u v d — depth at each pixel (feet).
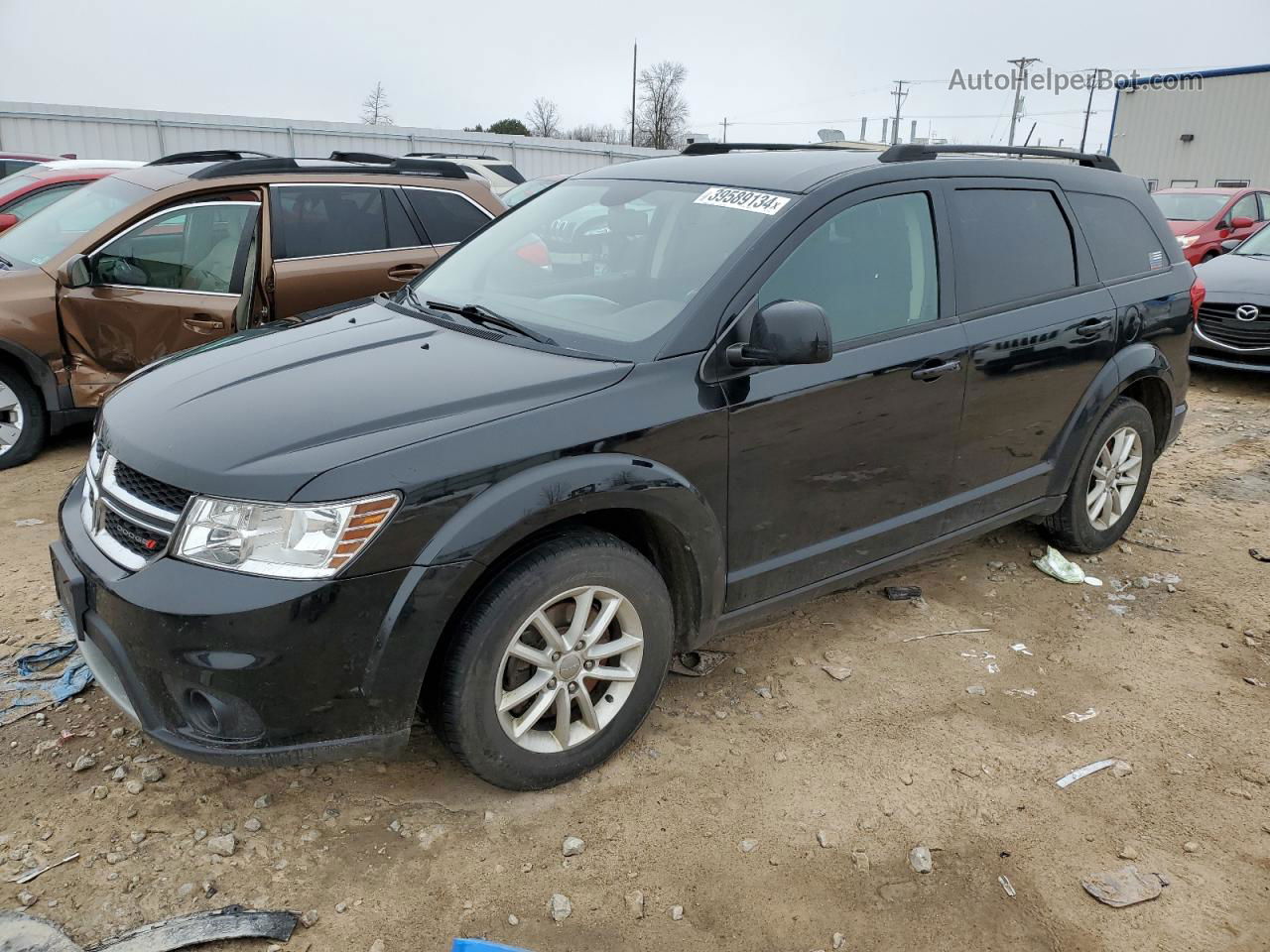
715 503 9.50
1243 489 18.62
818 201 10.28
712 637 10.25
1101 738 10.36
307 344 10.03
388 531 7.49
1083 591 13.88
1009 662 11.85
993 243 12.07
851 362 10.29
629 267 10.55
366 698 7.75
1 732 9.72
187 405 8.63
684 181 11.45
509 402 8.39
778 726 10.34
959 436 11.70
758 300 9.65
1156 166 99.14
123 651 7.66
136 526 7.93
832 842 8.66
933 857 8.54
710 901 7.95
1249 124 90.58
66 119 74.95
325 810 8.78
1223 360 26.71
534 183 35.12
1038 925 7.84
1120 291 13.74
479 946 6.89
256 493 7.37
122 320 17.47
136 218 17.46
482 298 11.22
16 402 17.53
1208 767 9.92
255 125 83.76
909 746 10.09
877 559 11.44
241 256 17.79
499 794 9.09
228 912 7.55
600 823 8.77
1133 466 14.84
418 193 19.92
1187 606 13.52
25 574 13.23
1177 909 8.04
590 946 7.47
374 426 7.91
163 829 8.46
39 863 8.02
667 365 9.10
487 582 8.23
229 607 7.22
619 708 9.32
